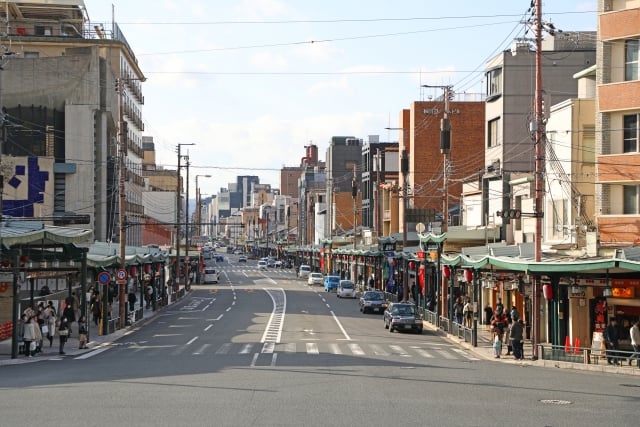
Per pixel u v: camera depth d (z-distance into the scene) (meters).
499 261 34.25
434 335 45.75
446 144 50.12
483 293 52.12
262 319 54.16
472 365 30.42
